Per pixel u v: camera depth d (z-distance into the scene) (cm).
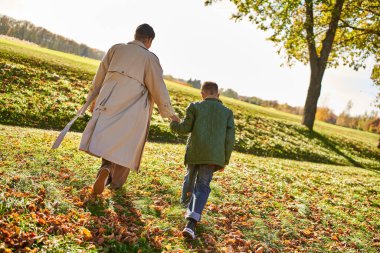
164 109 484
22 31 8256
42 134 930
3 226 370
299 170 1240
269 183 856
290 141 2136
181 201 539
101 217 453
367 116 7619
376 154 2638
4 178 495
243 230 520
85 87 1925
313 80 2611
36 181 514
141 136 478
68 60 2711
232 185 744
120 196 539
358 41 2583
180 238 450
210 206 577
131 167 469
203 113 481
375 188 1155
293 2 2175
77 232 402
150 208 521
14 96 1412
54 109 1411
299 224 595
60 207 452
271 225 561
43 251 349
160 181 640
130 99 470
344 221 670
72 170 607
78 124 1373
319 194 880
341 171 1492
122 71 468
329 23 2480
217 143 470
